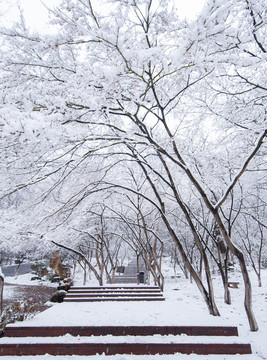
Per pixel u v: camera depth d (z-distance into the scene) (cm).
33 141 357
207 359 345
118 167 1098
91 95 407
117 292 743
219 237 1252
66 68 437
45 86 412
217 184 914
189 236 1769
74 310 542
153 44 452
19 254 1886
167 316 486
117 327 411
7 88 436
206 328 408
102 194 1109
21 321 461
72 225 1123
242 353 363
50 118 346
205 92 626
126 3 377
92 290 761
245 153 717
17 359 347
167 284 1677
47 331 408
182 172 946
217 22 356
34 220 682
